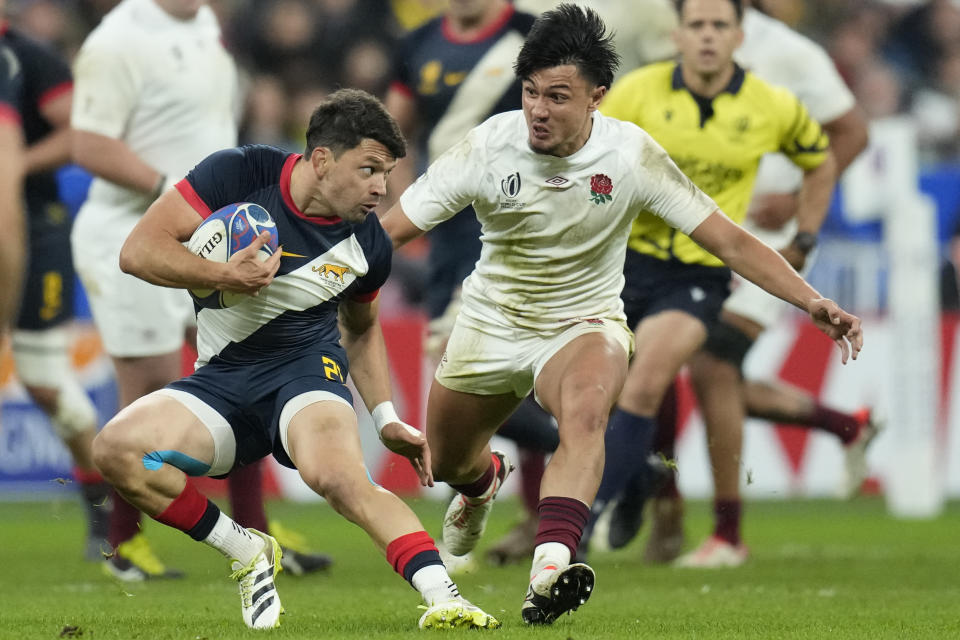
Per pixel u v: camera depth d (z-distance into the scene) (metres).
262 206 15.76
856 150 29.77
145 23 25.81
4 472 40.72
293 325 16.16
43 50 27.33
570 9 16.33
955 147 56.72
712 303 24.11
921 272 39.62
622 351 17.36
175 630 15.59
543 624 15.48
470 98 27.67
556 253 17.58
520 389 18.50
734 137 24.31
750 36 29.77
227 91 26.84
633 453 22.97
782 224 31.50
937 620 17.38
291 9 52.03
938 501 41.09
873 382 40.34
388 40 52.41
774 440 40.66
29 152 27.17
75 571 25.52
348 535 33.72
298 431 15.46
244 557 15.97
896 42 58.56
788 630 16.03
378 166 15.26
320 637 14.60
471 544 20.81
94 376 39.22
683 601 20.02
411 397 39.94
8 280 24.72
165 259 15.23
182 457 15.66
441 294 27.25
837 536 33.69
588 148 16.97
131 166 25.05
